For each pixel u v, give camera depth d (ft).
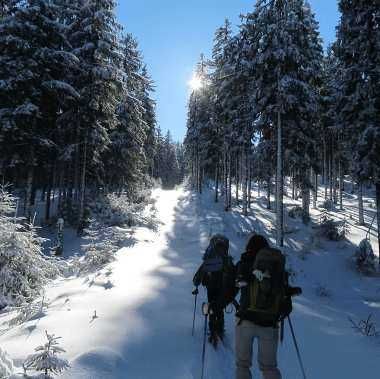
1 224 32.53
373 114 62.80
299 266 60.08
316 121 79.41
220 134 120.16
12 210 34.99
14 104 67.41
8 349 17.22
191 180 225.15
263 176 90.53
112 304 24.86
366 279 57.62
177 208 120.06
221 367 17.37
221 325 20.27
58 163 86.38
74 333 19.31
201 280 20.38
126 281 32.60
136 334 19.85
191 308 25.98
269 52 69.21
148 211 104.88
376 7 63.57
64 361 14.19
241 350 13.53
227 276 19.34
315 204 119.44
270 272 13.41
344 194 157.69
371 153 61.98
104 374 14.84
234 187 179.01
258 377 16.92
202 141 141.38
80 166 92.38
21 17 69.46
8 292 30.22
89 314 22.44
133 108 111.14
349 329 29.43
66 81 79.87
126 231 69.05
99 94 81.66
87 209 82.89
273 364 13.15
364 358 22.43
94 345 17.81
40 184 102.06
